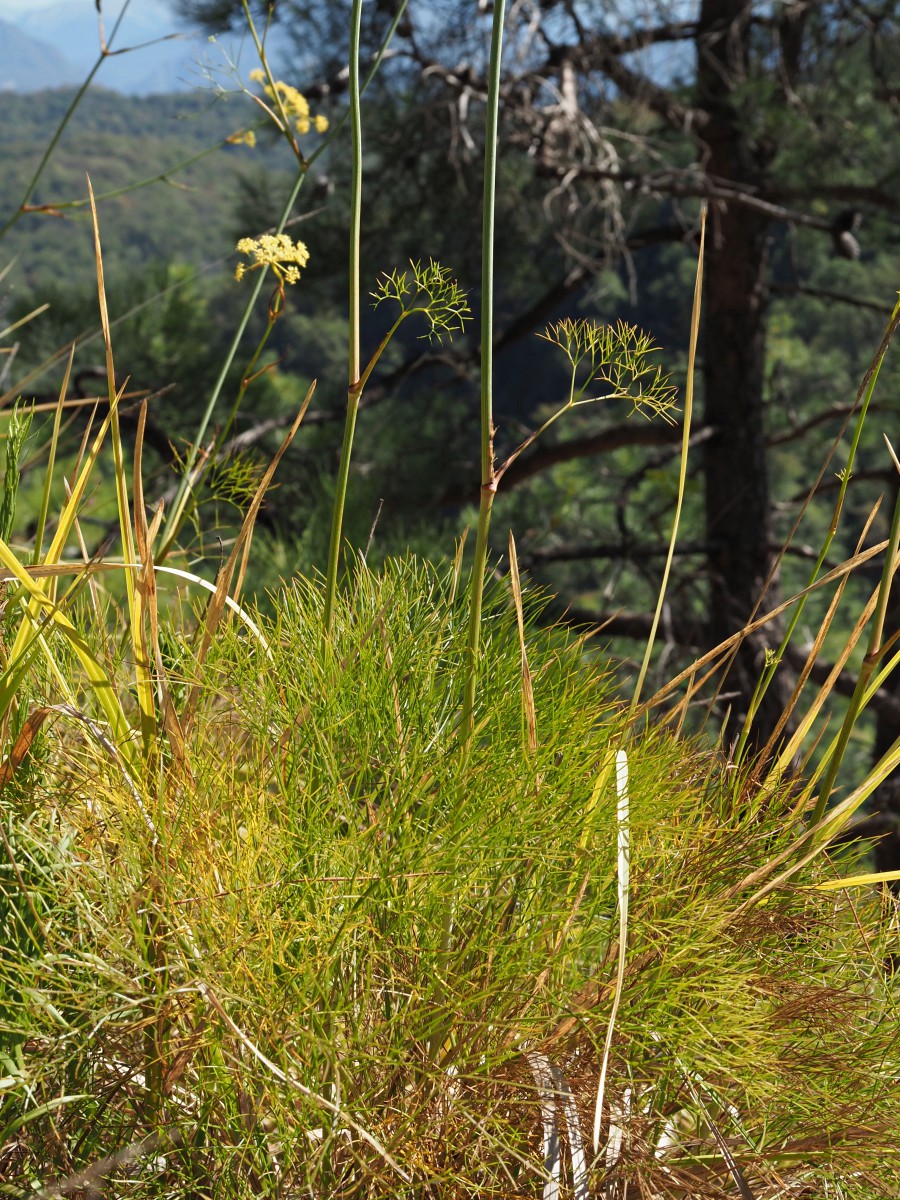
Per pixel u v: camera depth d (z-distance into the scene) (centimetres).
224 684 97
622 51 567
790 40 597
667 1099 89
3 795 88
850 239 590
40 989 79
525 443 85
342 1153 80
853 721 91
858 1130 84
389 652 100
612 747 91
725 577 648
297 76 556
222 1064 75
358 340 88
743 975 84
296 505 447
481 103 550
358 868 83
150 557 88
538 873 90
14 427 96
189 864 81
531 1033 81
